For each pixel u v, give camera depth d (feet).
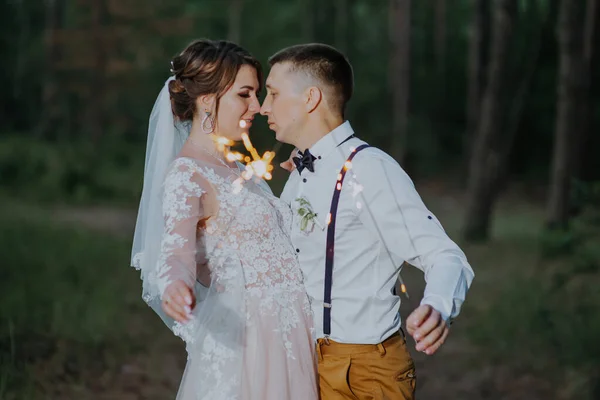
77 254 32.86
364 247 9.57
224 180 9.80
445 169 94.12
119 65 92.79
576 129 35.88
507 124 61.52
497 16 42.32
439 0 105.09
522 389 19.06
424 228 9.21
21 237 35.96
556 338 21.56
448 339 23.75
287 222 10.15
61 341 20.65
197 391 9.46
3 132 102.99
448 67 105.29
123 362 19.85
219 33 119.96
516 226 52.16
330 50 10.18
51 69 93.97
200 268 9.94
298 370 9.58
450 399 18.53
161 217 9.83
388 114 106.83
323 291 9.73
